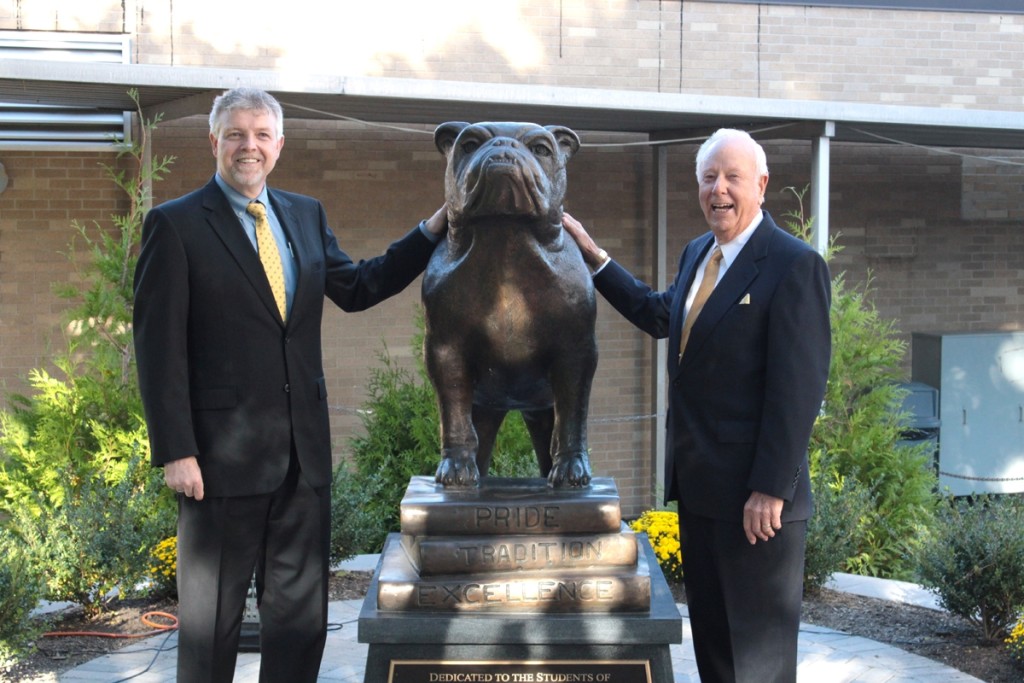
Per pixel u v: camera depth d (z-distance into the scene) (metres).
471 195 3.34
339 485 6.57
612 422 10.20
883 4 10.22
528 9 9.56
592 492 3.66
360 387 9.57
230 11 9.00
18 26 8.66
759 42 10.01
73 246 8.67
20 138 8.33
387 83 7.24
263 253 3.74
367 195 9.50
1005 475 10.66
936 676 4.88
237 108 3.68
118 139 8.44
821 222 8.32
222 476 3.65
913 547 6.50
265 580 3.81
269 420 3.69
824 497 6.54
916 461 7.64
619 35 9.76
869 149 10.62
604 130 9.58
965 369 10.52
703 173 3.69
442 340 3.69
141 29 8.85
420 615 3.44
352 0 9.21
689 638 5.38
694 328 3.68
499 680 3.43
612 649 3.43
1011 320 11.09
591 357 3.73
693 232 10.30
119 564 5.70
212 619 3.69
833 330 7.93
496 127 3.50
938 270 10.88
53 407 7.23
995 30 10.49
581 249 4.19
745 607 3.61
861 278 10.69
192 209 3.69
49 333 8.92
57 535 5.73
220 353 3.67
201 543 3.68
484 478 3.90
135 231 7.91
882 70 10.28
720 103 7.92
